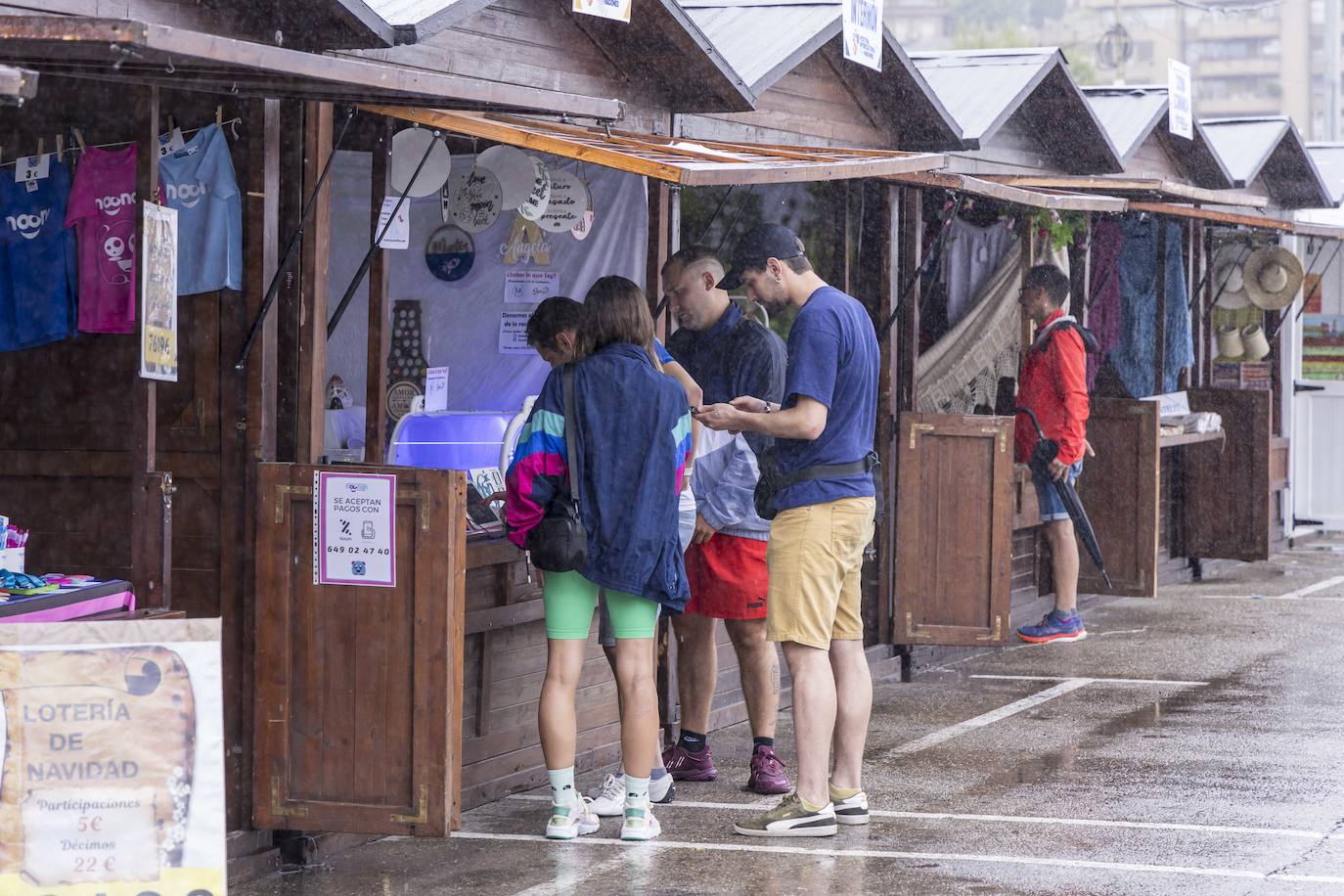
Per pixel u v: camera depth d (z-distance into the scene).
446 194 7.36
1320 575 14.62
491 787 7.03
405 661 5.81
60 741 4.15
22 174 6.21
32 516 6.40
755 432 6.32
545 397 6.15
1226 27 96.19
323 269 6.03
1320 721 8.45
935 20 89.19
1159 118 12.69
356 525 5.83
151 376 5.21
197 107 6.04
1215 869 5.84
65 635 4.16
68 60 4.47
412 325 8.12
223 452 6.00
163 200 5.98
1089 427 12.03
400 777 5.83
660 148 6.65
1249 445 14.06
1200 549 14.29
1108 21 91.06
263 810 5.92
